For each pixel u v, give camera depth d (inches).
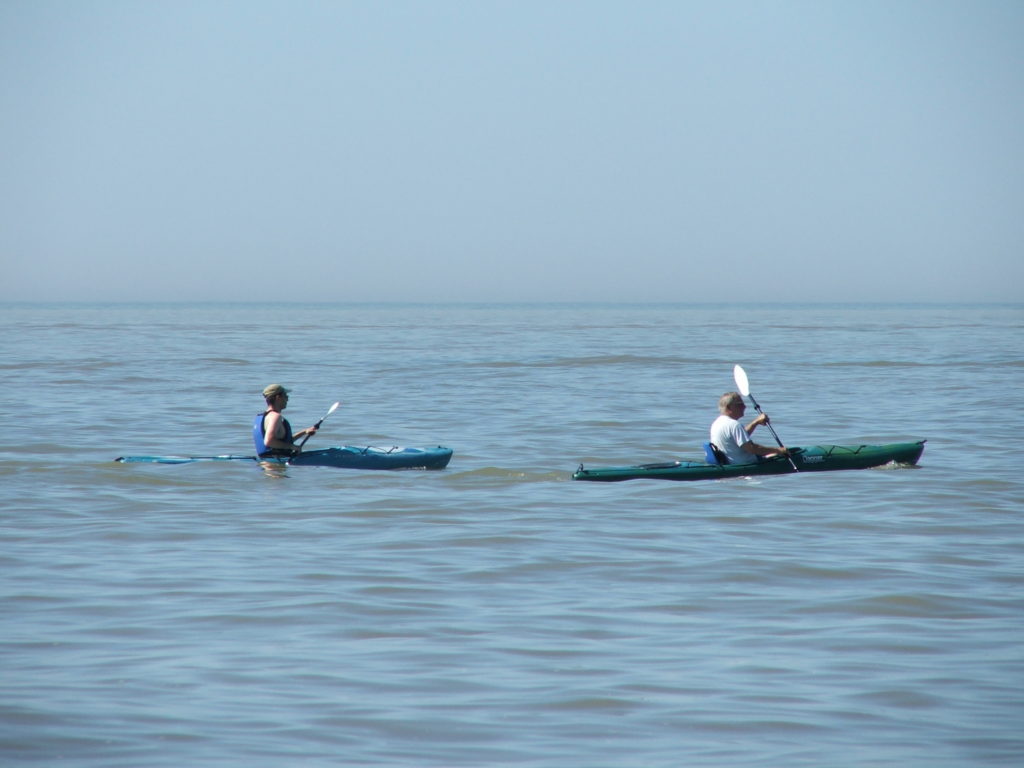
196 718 1011.3
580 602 1419.8
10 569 1585.9
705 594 1459.2
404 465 2561.5
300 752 938.7
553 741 968.9
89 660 1173.7
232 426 3454.7
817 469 2485.2
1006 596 1435.8
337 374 5634.8
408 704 1054.4
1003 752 941.8
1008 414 3695.9
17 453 2839.6
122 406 4025.6
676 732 989.2
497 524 1937.7
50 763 906.1
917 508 2069.4
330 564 1627.7
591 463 2726.4
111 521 1959.9
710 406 4018.2
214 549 1732.3
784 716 1025.5
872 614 1358.3
